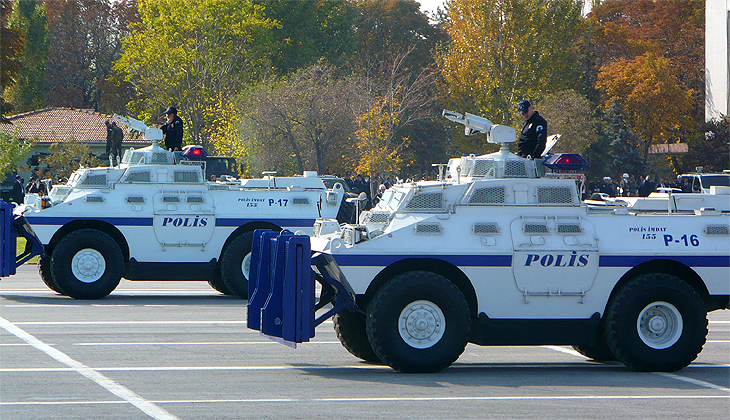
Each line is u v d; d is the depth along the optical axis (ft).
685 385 73.31
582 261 79.66
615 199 91.45
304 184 138.51
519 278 79.00
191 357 83.15
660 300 79.00
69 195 129.08
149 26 388.57
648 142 517.96
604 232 80.94
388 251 77.15
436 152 554.87
